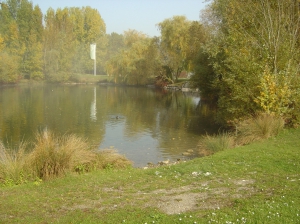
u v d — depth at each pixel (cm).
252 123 1381
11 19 5878
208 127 2091
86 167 942
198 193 650
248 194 626
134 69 5862
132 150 1505
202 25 3919
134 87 5888
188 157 1374
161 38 5450
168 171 860
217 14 2584
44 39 6231
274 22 1641
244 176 765
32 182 814
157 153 1452
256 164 877
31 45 6028
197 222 480
